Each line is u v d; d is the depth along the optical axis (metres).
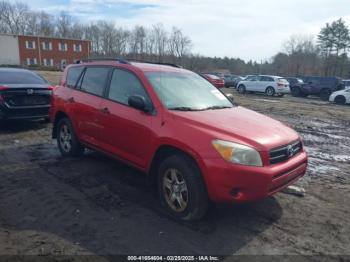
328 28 66.50
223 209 3.99
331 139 8.93
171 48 79.75
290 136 3.91
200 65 76.62
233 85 32.09
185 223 3.62
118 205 4.01
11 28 90.25
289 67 74.44
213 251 3.11
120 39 86.69
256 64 86.88
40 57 62.12
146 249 3.09
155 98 4.07
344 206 4.27
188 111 4.01
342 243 3.35
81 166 5.40
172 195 3.75
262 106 16.69
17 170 5.16
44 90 8.16
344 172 5.82
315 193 4.69
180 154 3.67
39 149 6.45
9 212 3.73
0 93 7.50
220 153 3.29
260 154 3.35
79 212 3.79
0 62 57.62
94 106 4.93
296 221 3.79
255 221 3.74
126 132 4.30
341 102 20.50
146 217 3.72
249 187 3.28
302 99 23.47
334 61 65.88
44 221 3.56
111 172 5.15
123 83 4.62
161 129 3.80
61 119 5.91
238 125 3.74
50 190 4.39
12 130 8.13
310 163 6.36
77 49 67.12
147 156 4.03
